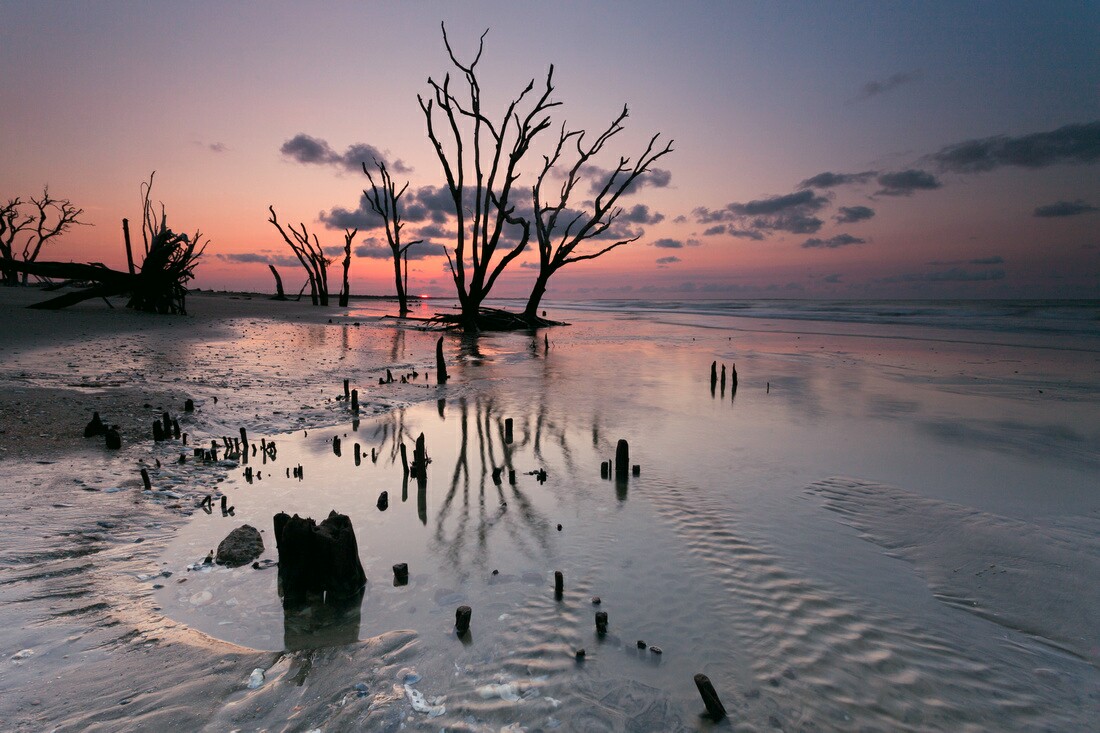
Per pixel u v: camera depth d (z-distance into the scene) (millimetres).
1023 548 5375
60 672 3254
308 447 8594
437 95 29547
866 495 6805
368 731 2971
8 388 9719
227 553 4941
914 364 18141
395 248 41000
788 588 4676
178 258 30844
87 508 5625
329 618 4156
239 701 3146
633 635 3994
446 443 9047
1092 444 8953
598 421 10570
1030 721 3234
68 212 52344
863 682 3535
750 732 3090
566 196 35406
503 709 3199
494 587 4664
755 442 9172
